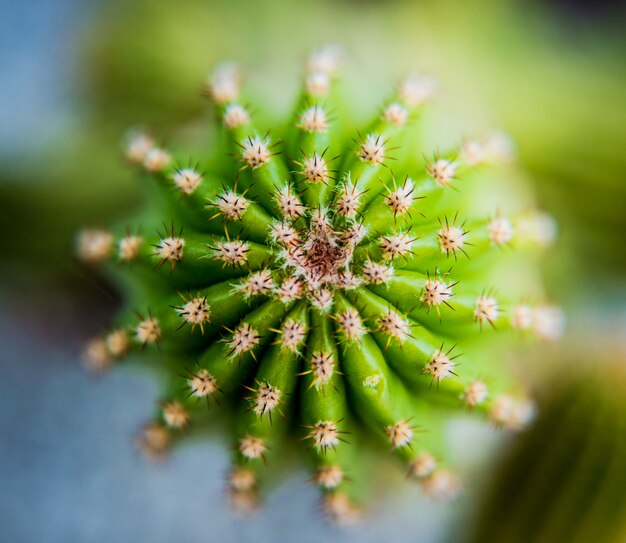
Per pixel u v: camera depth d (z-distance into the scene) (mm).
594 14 346
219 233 243
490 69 312
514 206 278
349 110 261
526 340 266
